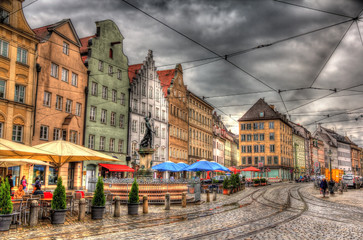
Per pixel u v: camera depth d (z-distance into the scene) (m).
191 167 33.53
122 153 44.38
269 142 94.81
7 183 12.52
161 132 54.69
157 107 53.81
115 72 43.84
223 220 15.62
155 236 11.44
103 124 41.00
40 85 32.06
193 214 17.89
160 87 55.12
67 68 35.69
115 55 44.00
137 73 48.66
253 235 11.87
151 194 23.50
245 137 98.00
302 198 30.80
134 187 17.56
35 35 32.69
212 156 81.62
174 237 11.28
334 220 16.48
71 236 11.33
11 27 28.97
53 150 15.97
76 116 36.19
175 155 59.62
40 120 31.91
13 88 29.20
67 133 34.66
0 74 28.19
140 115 48.81
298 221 15.68
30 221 13.32
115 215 16.45
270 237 11.54
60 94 34.59
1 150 12.98
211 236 11.59
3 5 28.55
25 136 30.06
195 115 71.19
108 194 18.62
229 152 101.00
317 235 12.16
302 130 124.94
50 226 13.34
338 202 27.56
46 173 32.31
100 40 41.16
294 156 109.31
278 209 20.83
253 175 93.25
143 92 50.00
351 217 17.91
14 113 29.23
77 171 36.16
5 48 28.81
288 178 100.38
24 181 25.83
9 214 12.27
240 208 21.25
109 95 42.41
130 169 42.72
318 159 136.00
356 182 54.41
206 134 77.75
